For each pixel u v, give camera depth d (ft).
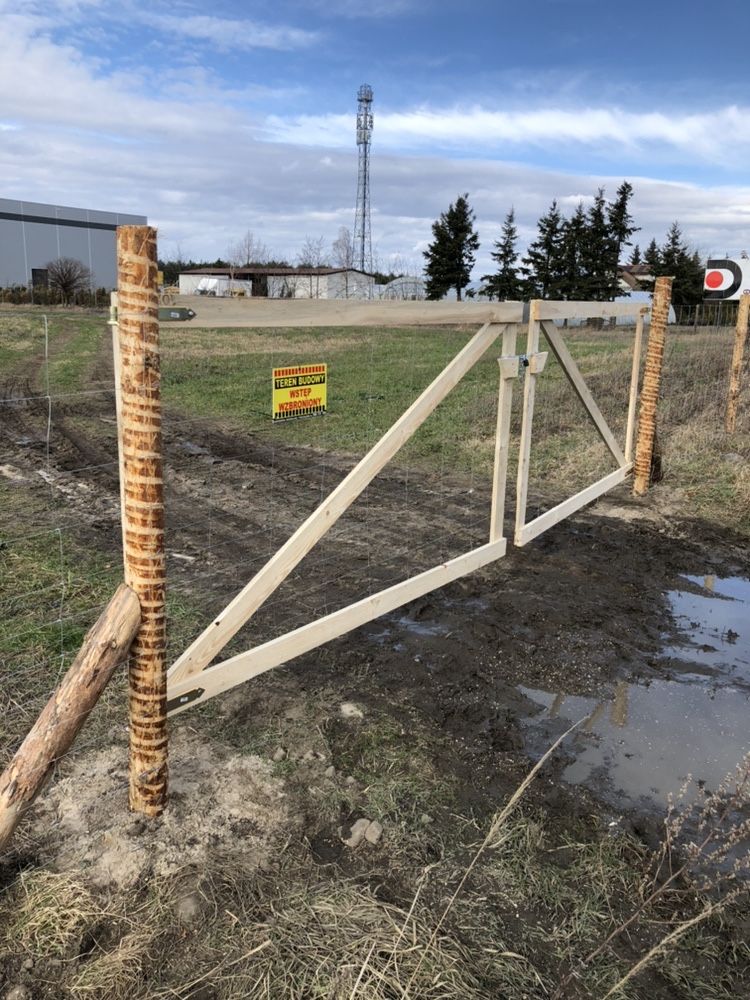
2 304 118.42
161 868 8.50
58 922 7.68
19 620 14.33
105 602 15.39
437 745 11.41
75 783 9.79
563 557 19.54
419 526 21.79
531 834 9.51
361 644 14.53
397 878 8.65
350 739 11.35
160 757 9.08
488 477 27.17
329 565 18.56
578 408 35.94
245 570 17.90
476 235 156.35
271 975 7.18
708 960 7.88
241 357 45.24
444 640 14.85
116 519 21.24
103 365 54.29
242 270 164.76
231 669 10.58
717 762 11.42
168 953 7.48
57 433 33.06
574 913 8.33
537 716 12.46
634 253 189.98
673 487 25.31
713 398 36.19
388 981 7.13
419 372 47.73
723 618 16.35
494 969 7.50
